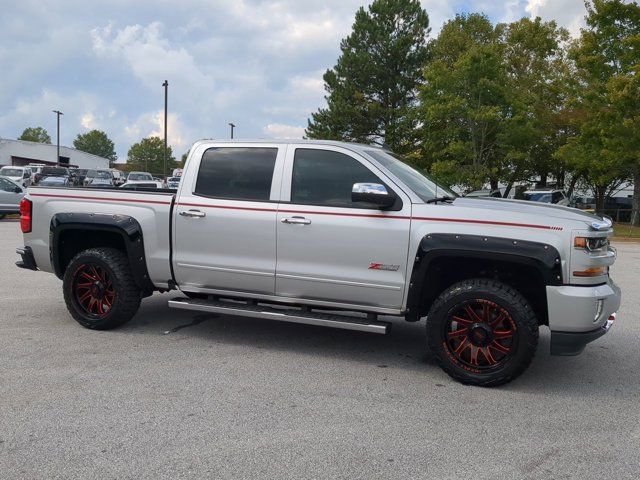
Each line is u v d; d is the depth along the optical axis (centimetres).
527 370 510
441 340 468
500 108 2781
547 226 448
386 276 491
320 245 509
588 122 2623
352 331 627
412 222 482
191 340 573
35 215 621
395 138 3822
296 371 488
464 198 523
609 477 321
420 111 3005
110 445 346
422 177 552
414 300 484
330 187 518
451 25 3816
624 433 379
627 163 2612
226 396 427
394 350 559
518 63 3450
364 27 3906
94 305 603
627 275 1125
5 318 642
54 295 768
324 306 523
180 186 570
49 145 6606
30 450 338
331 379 471
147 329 609
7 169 3528
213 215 546
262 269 532
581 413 413
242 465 325
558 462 337
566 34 3434
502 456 343
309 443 353
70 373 466
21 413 388
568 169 3525
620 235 2336
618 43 2472
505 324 457
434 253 468
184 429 369
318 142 532
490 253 454
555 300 441
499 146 2945
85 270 596
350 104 3925
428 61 3847
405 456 340
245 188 546
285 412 400
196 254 557
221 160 563
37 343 548
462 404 425
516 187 3831
